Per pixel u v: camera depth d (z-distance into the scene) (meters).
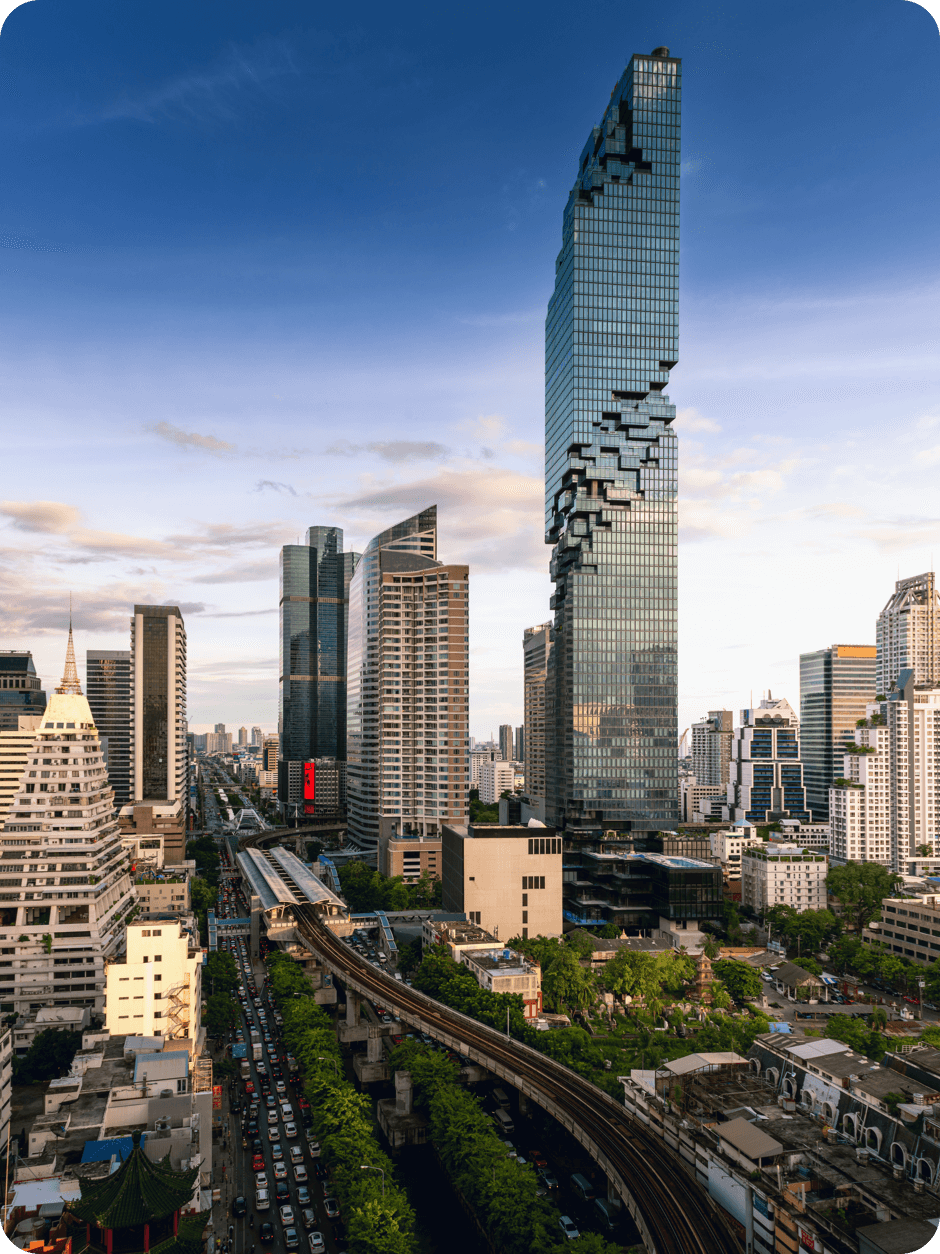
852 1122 149.00
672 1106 157.38
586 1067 191.00
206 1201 129.12
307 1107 190.38
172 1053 154.25
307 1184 160.00
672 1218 130.00
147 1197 108.69
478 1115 164.00
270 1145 174.25
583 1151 177.00
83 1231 112.81
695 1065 166.12
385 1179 145.62
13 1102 180.50
